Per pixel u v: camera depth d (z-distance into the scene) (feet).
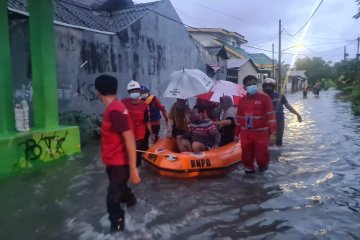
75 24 40.86
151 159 22.66
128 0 56.54
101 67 42.42
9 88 23.95
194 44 67.26
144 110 23.15
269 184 19.93
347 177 20.97
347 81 110.83
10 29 32.55
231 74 97.81
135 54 49.08
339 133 37.70
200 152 22.22
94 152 28.76
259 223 14.60
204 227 14.32
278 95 29.30
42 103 26.40
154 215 15.57
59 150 26.32
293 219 14.92
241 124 21.83
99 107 42.09
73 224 14.83
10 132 23.97
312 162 24.77
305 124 45.85
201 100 24.67
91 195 18.52
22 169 23.26
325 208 16.10
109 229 14.25
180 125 25.48
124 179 13.94
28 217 15.66
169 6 57.88
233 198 17.74
